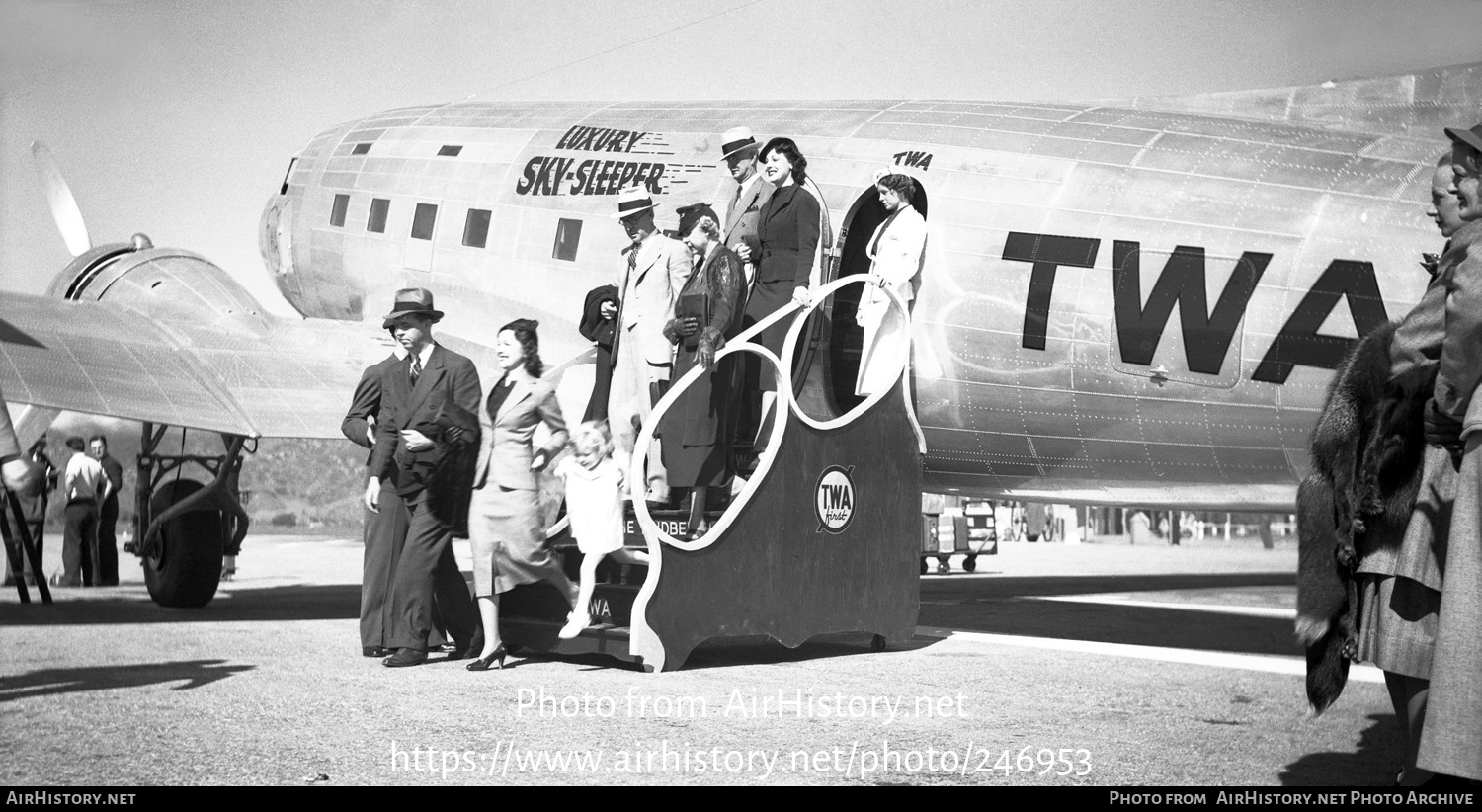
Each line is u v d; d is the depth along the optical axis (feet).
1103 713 19.86
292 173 49.39
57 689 20.80
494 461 24.00
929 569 74.74
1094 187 29.32
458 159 42.98
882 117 33.76
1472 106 28.78
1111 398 28.94
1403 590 12.78
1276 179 27.84
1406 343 12.97
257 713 18.63
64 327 35.91
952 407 31.07
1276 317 26.91
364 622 25.55
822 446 26.45
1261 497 29.40
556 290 39.11
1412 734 13.14
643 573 26.27
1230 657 27.53
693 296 25.57
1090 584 60.13
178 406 33.24
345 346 39.58
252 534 126.82
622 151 38.27
